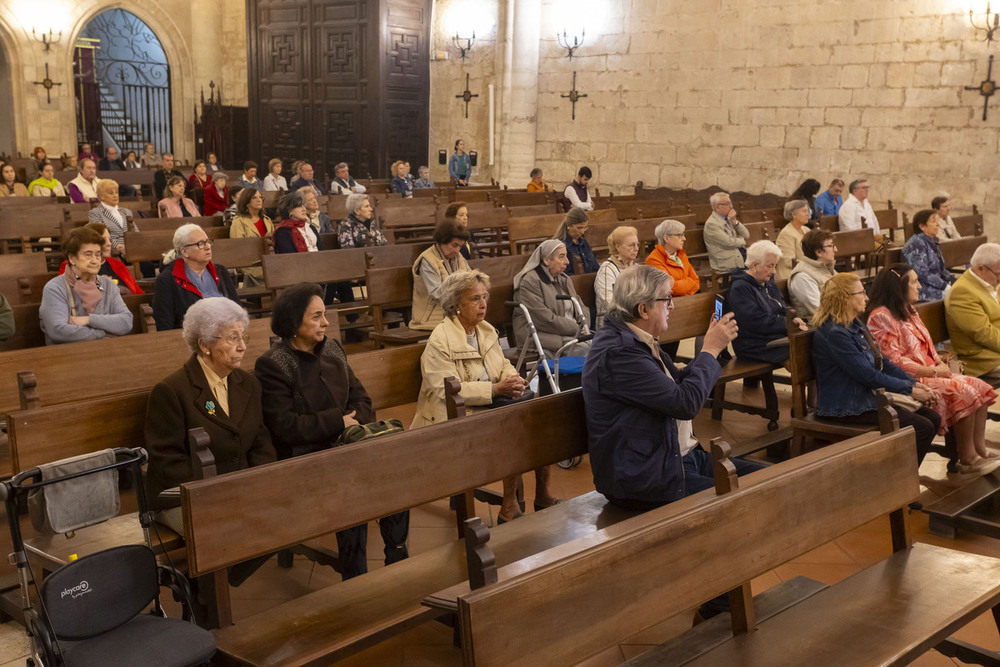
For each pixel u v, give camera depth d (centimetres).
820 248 652
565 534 331
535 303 578
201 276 555
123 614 260
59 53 1986
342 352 399
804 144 1388
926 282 843
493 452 334
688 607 248
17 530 258
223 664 261
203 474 261
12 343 510
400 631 274
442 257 641
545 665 214
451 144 1831
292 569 400
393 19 1745
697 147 1511
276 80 1906
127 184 1567
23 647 328
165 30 2144
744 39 1433
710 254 878
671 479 340
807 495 289
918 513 473
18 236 919
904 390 483
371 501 297
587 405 353
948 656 321
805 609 290
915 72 1262
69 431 327
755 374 577
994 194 1206
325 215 941
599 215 1060
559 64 1667
